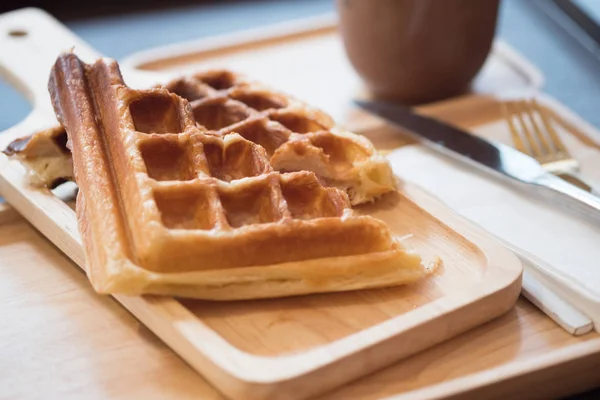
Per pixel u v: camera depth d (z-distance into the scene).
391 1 0.63
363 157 0.55
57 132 0.54
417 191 0.55
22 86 0.64
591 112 0.71
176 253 0.47
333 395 0.47
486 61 0.67
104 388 0.47
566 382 0.49
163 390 0.47
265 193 0.50
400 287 0.50
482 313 0.49
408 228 0.54
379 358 0.47
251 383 0.45
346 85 0.69
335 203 0.51
